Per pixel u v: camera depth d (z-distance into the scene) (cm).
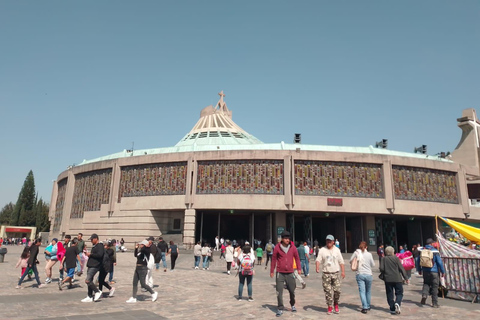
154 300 1095
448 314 930
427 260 1048
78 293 1225
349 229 3844
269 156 3388
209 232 3988
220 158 3431
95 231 3744
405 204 3459
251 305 1032
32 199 7825
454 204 3697
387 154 3566
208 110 5472
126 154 3994
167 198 3475
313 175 3391
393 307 927
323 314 911
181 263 2555
